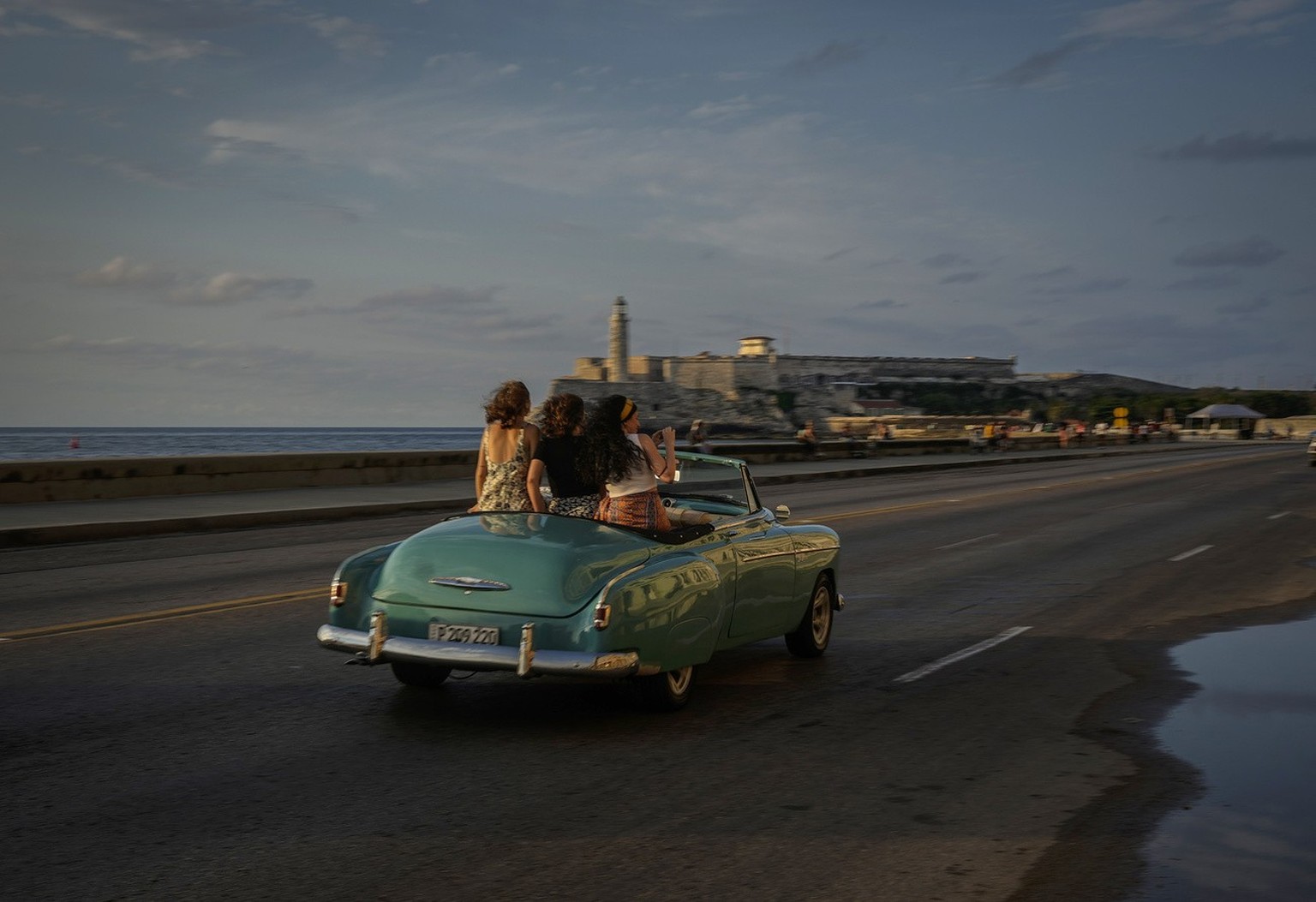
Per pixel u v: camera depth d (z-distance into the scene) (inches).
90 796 200.2
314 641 348.8
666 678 261.6
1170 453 2787.9
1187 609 439.5
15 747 230.2
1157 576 538.3
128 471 864.3
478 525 263.4
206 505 816.3
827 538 340.8
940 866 173.0
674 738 247.0
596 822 190.1
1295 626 402.3
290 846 176.6
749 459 1684.3
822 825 191.2
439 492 980.6
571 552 247.1
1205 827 193.0
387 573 253.4
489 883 162.7
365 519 811.4
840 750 238.8
